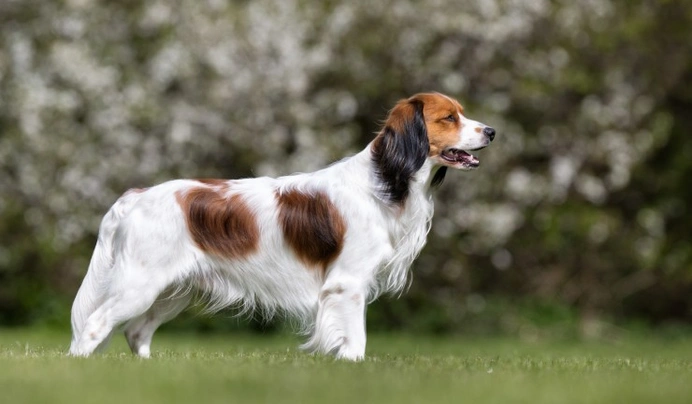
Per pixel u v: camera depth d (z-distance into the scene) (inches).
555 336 720.3
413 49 674.2
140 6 662.5
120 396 193.6
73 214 671.8
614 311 771.4
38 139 652.7
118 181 668.1
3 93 660.7
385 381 218.1
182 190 290.2
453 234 703.1
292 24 652.7
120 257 284.8
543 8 671.1
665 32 730.2
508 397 200.4
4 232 681.0
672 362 333.1
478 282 742.5
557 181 689.6
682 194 769.6
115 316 282.5
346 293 285.9
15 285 709.9
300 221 290.7
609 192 736.3
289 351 354.6
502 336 721.0
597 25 694.5
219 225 289.7
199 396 193.9
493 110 676.7
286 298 293.9
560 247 732.7
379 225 290.4
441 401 192.4
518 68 686.5
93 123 660.7
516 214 689.6
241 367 247.4
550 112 709.3
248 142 661.9
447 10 661.9
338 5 665.6
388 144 294.0
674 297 794.2
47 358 270.1
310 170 652.7
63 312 703.1
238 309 304.5
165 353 316.2
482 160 677.3
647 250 737.0
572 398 201.2
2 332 666.2
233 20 648.4
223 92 650.2
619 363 309.1
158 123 658.8
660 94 731.4
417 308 721.0
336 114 680.4
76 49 649.6
